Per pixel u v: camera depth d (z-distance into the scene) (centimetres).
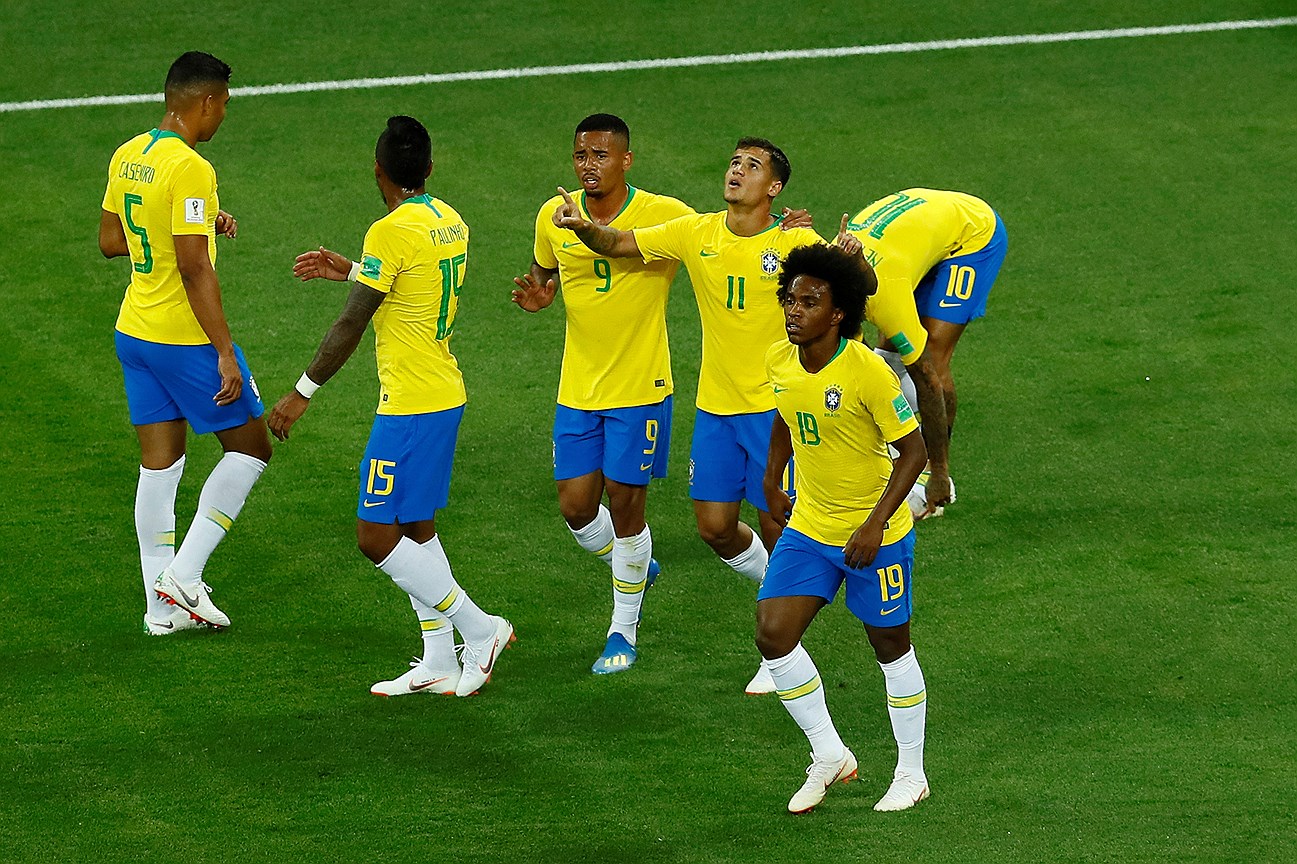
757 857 1980
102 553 2845
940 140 4641
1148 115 4778
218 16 5388
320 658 2547
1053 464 3147
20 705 2388
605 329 2456
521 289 2545
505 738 2312
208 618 2603
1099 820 2036
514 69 5072
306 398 2356
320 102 4831
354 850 2017
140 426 2612
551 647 2592
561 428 2534
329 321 3728
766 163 2275
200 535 2577
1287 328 3653
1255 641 2545
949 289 2983
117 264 3966
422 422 2358
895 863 1948
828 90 4950
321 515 2997
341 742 2298
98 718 2356
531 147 4597
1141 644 2545
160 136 2512
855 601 2080
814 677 2089
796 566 2081
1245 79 5006
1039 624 2614
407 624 2661
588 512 2553
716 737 2314
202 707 2392
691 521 3014
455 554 2875
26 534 2891
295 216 4197
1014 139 4644
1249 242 4066
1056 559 2817
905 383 3089
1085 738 2283
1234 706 2362
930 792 2139
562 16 5441
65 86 4888
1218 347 3581
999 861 1941
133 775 2205
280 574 2803
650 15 5456
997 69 5084
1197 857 1930
